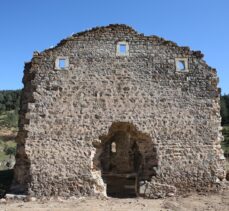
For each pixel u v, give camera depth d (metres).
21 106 16.98
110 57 16.47
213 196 14.99
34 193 14.71
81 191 14.87
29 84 16.77
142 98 16.11
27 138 15.26
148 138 15.81
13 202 13.86
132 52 16.64
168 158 15.60
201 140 15.99
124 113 15.87
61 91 15.92
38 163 15.05
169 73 16.58
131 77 16.31
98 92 16.02
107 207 12.68
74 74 16.14
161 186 15.23
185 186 15.37
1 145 50.75
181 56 16.89
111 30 16.81
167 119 16.02
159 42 16.92
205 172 15.62
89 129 15.57
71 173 15.02
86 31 16.70
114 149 24.88
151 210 12.14
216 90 16.69
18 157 15.93
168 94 16.33
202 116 16.28
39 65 16.23
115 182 21.50
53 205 13.08
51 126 15.48
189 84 16.58
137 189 16.11
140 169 16.12
